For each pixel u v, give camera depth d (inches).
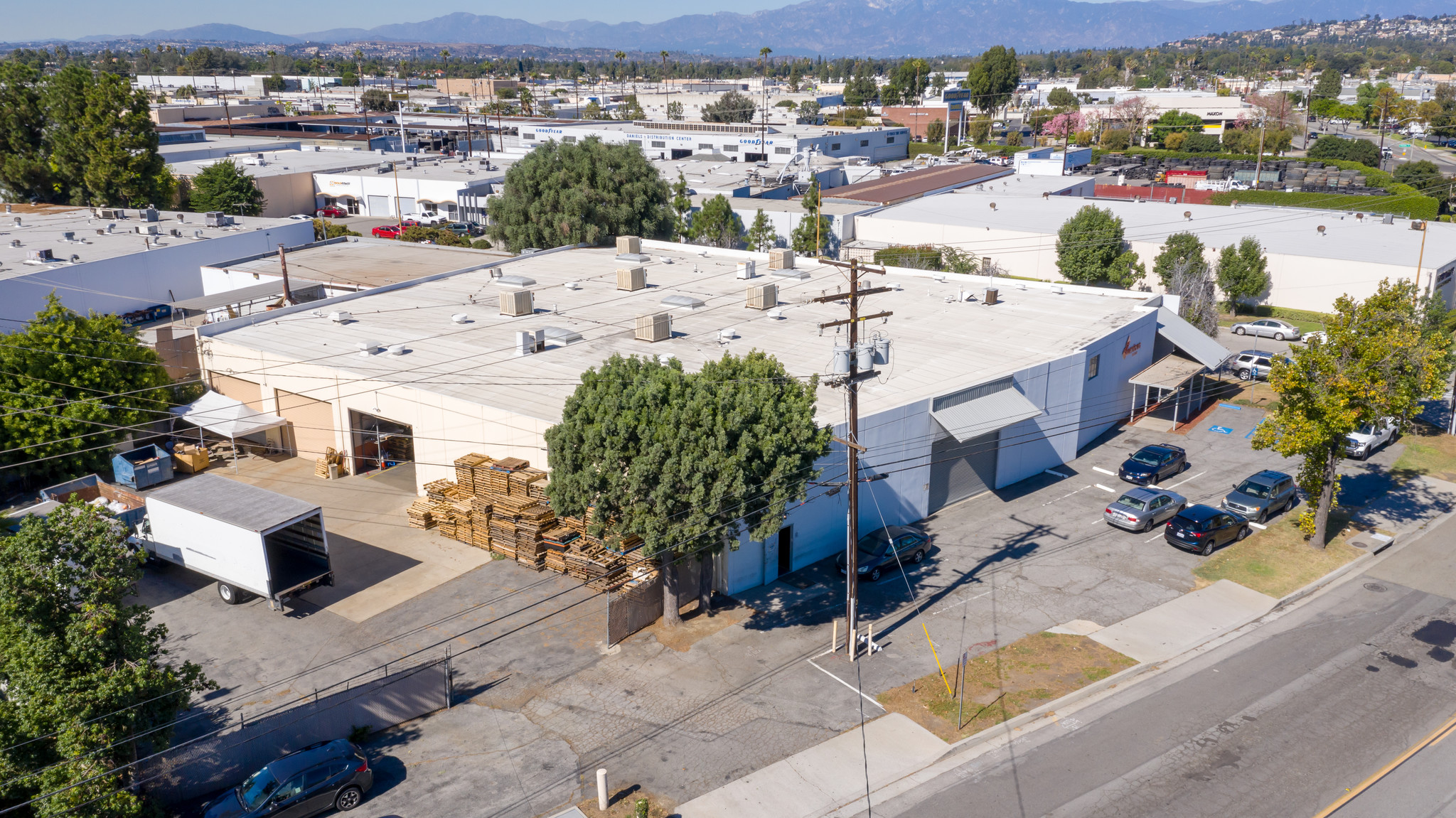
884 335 1763.0
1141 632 1136.2
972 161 5103.3
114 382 1592.0
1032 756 919.0
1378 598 1229.1
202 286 2667.3
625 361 1151.6
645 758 916.6
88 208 3221.0
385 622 1150.3
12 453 1473.9
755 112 7819.9
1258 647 1110.4
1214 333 2472.9
